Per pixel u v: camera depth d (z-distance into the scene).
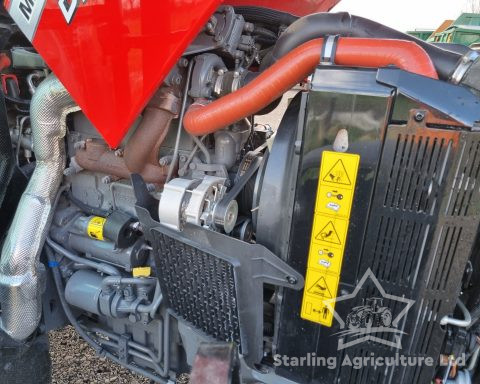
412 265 1.05
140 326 1.64
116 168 1.49
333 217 1.08
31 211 1.49
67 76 1.31
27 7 1.31
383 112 0.97
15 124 1.84
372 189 1.03
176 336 1.57
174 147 1.44
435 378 1.16
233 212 1.26
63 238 1.67
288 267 1.16
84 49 1.25
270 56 1.40
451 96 0.95
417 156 0.98
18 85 1.83
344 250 1.09
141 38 1.17
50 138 1.48
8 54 1.82
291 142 1.24
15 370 1.57
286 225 1.21
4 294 1.47
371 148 1.00
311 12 1.99
